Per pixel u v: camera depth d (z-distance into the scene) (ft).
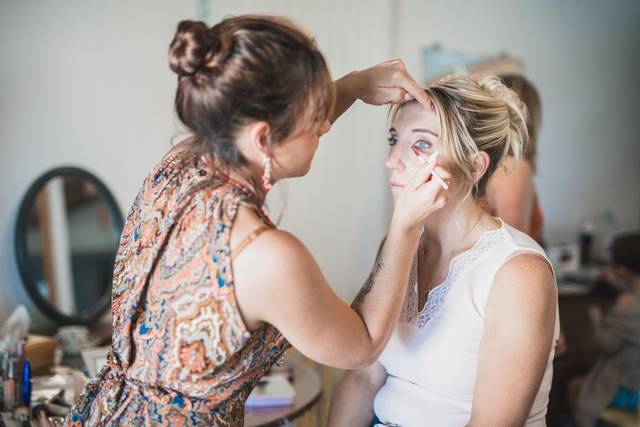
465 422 4.05
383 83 4.09
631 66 14.39
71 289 8.27
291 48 3.06
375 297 3.52
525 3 12.48
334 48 10.23
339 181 10.42
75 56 8.14
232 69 3.00
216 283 3.13
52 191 8.05
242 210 3.18
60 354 7.18
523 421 3.73
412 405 4.21
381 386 4.68
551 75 13.08
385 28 10.57
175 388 3.26
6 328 6.67
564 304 10.69
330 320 3.23
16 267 7.97
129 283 3.46
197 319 3.18
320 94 3.17
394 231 3.57
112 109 8.48
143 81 8.66
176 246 3.28
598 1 13.62
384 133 10.71
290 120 3.13
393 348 4.31
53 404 5.43
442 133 3.94
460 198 4.09
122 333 3.42
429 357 4.10
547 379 4.08
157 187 3.51
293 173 3.36
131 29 8.50
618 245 10.55
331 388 8.69
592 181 14.05
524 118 4.26
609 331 9.48
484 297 3.90
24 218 7.81
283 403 5.97
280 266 3.06
